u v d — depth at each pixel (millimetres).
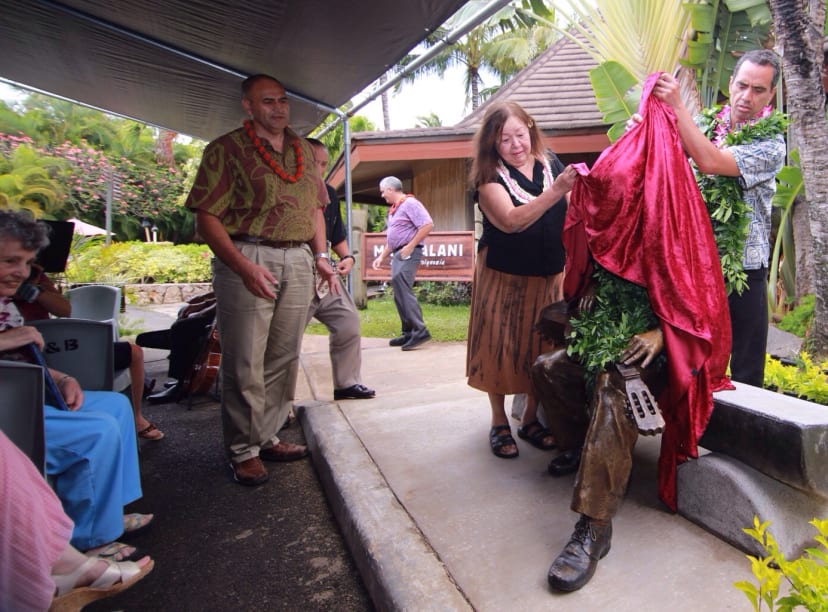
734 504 1887
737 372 2559
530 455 2818
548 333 2350
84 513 2090
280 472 3156
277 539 2443
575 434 2426
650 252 1817
